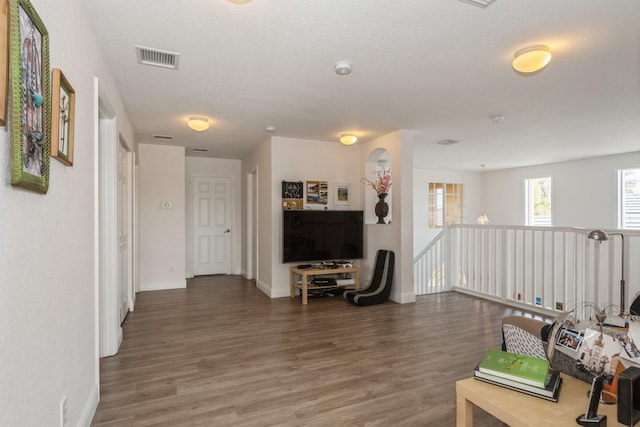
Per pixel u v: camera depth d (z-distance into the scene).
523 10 2.01
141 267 5.55
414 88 3.26
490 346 3.18
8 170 1.00
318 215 5.27
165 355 2.95
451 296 5.29
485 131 4.89
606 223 6.81
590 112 4.00
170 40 2.35
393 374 2.60
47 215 1.32
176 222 5.79
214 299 5.01
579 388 1.35
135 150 5.02
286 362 2.81
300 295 5.28
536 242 7.12
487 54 2.58
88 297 1.96
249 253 6.61
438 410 2.11
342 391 2.34
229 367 2.71
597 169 6.97
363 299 4.64
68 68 1.62
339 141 5.55
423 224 8.90
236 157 7.00
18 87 1.00
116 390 2.34
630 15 2.06
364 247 5.66
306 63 2.72
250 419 2.01
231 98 3.50
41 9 1.28
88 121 2.01
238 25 2.17
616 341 1.21
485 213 9.38
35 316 1.20
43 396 1.27
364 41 2.38
